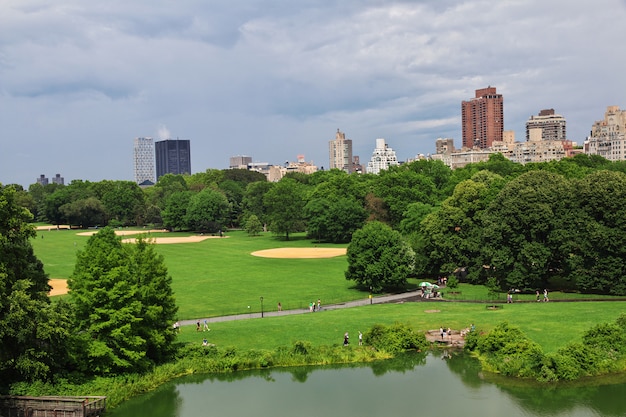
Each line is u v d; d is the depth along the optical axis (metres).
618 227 86.06
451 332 68.62
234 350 62.75
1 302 46.50
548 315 72.06
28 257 67.25
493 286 89.50
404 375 58.38
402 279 97.06
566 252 89.50
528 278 92.25
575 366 55.72
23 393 49.44
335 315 77.81
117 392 52.50
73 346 53.16
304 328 70.62
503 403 50.50
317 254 143.00
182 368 59.41
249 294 96.81
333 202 176.00
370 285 97.31
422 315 76.25
